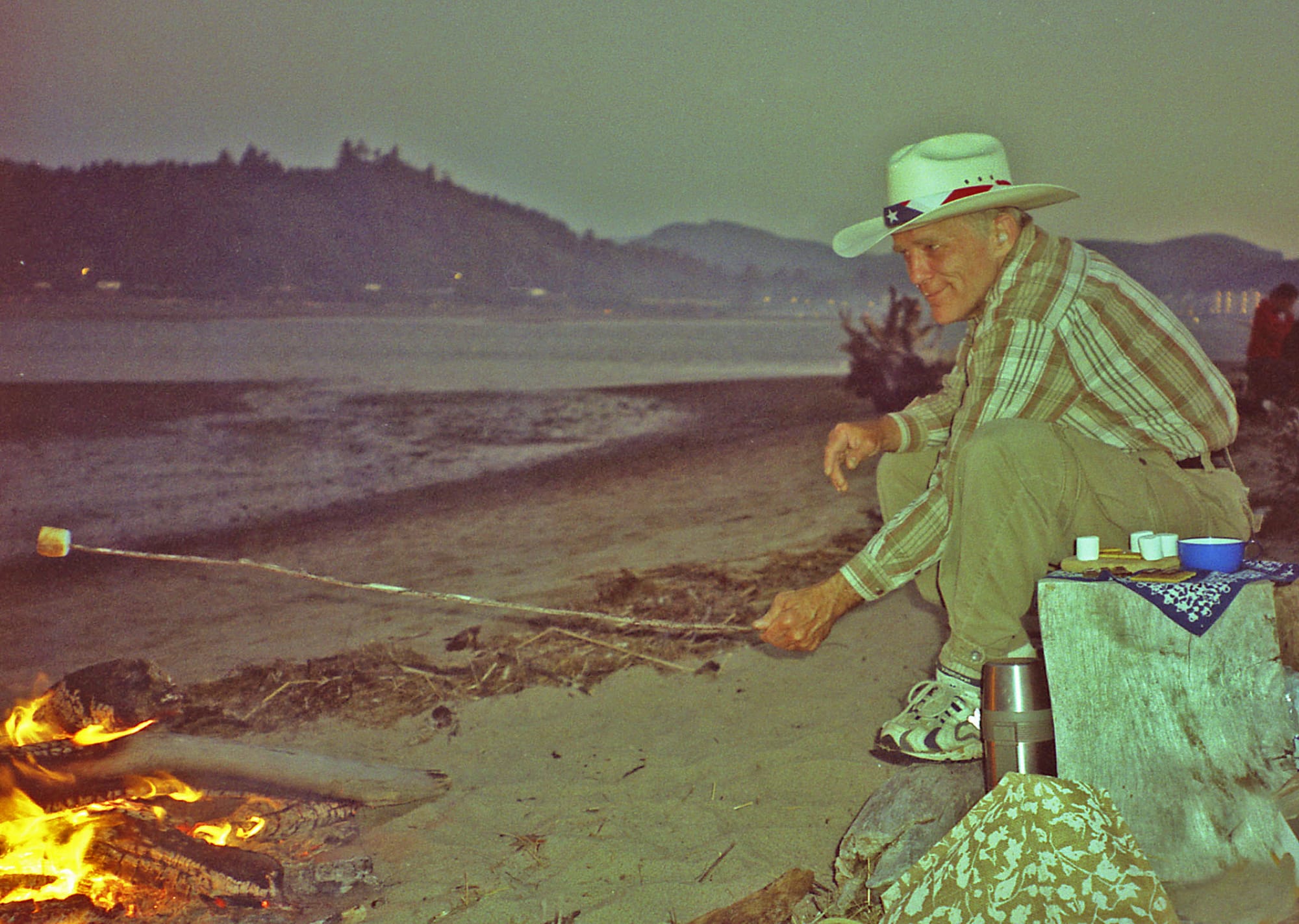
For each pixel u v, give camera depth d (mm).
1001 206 2980
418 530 9797
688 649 5316
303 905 2984
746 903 2740
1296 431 8852
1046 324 2896
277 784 3549
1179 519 2965
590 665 5137
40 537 3426
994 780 2541
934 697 2912
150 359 29281
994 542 2789
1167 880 2291
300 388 23172
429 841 3381
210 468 13672
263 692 4945
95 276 57406
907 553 3010
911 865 2674
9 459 14164
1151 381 2965
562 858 3209
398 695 4824
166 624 6711
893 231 3059
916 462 3467
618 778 3838
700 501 10766
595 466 13656
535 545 8883
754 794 3594
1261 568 2588
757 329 58906
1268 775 2334
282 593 7426
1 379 22734
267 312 55281
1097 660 2406
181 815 3369
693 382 26594
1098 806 2168
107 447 15234
